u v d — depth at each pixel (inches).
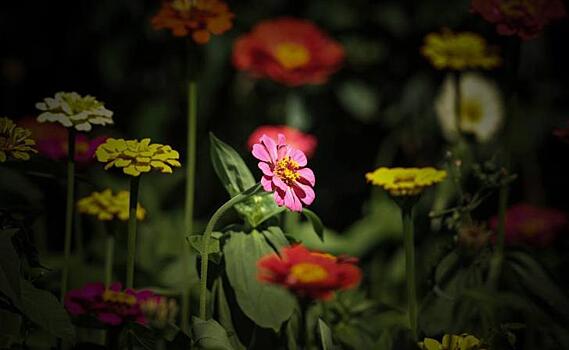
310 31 71.9
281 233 50.0
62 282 51.3
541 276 54.0
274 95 82.3
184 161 82.2
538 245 64.4
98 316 47.6
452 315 53.1
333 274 45.3
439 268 53.6
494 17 54.9
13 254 45.8
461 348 47.9
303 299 46.7
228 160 50.1
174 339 48.4
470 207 54.5
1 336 47.4
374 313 55.0
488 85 67.6
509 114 56.1
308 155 66.6
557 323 53.1
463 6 81.1
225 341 47.8
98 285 49.4
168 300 57.0
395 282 68.8
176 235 68.8
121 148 47.9
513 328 50.4
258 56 70.7
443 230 65.8
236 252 49.1
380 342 48.4
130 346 49.4
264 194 48.6
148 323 48.5
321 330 48.6
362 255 70.6
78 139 58.3
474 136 67.1
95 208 55.5
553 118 80.4
